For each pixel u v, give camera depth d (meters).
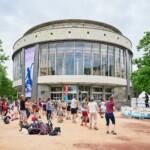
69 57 43.97
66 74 43.44
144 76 25.08
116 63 47.41
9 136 12.71
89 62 44.19
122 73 48.56
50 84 45.53
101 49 45.44
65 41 44.47
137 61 26.52
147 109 26.02
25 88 47.44
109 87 48.31
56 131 13.21
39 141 11.21
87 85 45.91
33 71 45.97
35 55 46.06
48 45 45.44
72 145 10.32
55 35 44.38
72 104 20.03
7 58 34.53
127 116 27.38
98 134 13.53
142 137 12.76
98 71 44.47
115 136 12.93
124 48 49.62
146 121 22.67
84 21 48.75
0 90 77.44
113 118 13.88
